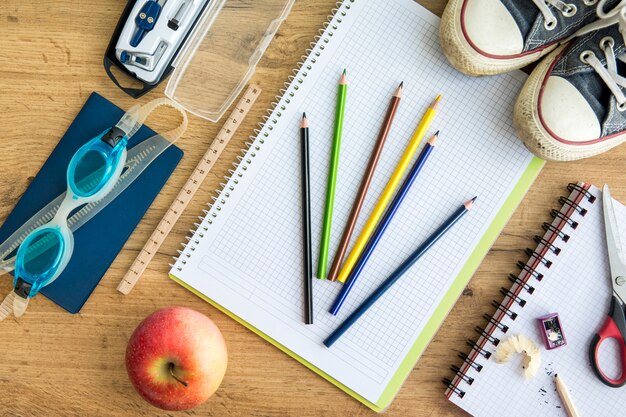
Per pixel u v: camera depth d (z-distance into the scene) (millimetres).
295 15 749
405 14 734
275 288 742
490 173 734
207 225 742
